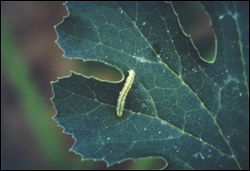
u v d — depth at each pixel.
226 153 0.30
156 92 0.29
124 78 0.29
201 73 0.30
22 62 0.56
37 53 0.68
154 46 0.29
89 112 0.28
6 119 0.66
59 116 0.28
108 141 0.29
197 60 0.30
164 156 0.29
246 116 0.30
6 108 0.67
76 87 0.28
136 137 0.29
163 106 0.29
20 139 0.64
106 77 0.56
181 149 0.29
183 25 0.53
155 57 0.29
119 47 0.29
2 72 0.67
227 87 0.30
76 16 0.29
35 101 0.54
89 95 0.28
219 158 0.30
